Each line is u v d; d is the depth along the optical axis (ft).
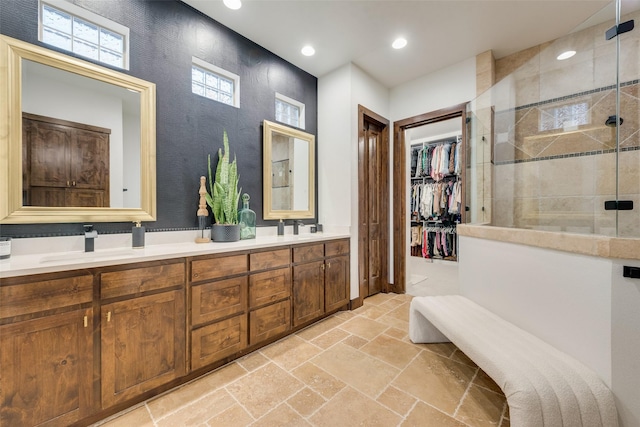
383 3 6.68
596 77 7.38
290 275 7.30
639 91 6.88
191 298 5.28
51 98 4.98
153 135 6.14
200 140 7.06
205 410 4.57
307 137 9.94
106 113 5.59
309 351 6.57
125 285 4.47
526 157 8.46
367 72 10.14
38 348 3.70
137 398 4.71
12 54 4.58
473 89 9.15
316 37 8.09
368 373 5.65
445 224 17.80
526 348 4.32
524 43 8.36
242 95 8.02
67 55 5.15
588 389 3.54
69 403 3.93
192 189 6.89
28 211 4.66
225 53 7.59
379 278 11.54
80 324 4.03
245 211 7.71
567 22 7.44
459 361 6.12
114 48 5.79
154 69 6.25
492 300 6.05
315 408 4.62
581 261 4.10
